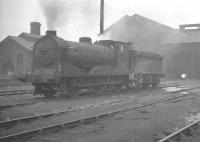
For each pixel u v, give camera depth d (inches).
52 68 593.9
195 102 551.2
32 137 270.1
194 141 269.7
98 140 265.3
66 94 604.1
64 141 261.9
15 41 1464.1
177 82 1291.8
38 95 651.5
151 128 314.2
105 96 641.0
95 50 683.4
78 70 625.9
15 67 1478.8
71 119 358.6
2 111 408.8
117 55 762.8
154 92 764.6
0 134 277.3
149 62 928.3
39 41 622.5
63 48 591.2
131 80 816.3
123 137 275.4
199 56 1807.3
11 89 800.9
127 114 400.8
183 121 366.0
